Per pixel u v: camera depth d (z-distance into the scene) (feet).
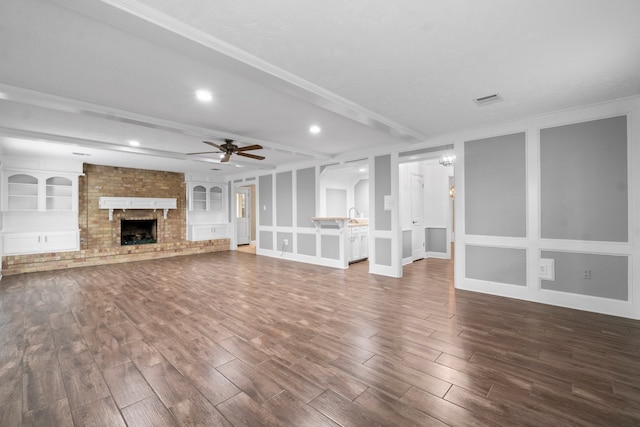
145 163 22.29
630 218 10.23
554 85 9.01
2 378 6.88
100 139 14.88
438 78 8.45
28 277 17.46
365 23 5.92
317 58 7.29
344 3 5.32
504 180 12.76
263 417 5.56
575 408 5.70
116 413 5.69
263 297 13.16
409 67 7.79
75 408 5.83
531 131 12.03
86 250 21.07
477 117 11.94
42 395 6.23
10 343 8.69
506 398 6.02
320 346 8.41
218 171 27.07
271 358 7.75
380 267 17.58
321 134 14.61
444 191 23.36
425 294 13.47
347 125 13.07
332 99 9.43
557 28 6.15
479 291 13.65
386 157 17.02
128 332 9.44
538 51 7.07
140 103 10.27
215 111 11.17
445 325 9.82
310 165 21.77
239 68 7.30
